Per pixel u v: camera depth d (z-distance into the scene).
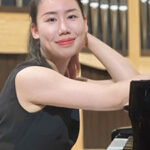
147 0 4.09
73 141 1.59
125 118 4.34
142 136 1.23
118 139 1.85
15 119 1.42
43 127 1.43
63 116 1.47
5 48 3.82
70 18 1.44
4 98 1.44
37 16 1.46
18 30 3.81
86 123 4.34
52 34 1.42
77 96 1.31
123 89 1.29
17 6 3.85
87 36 1.81
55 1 1.41
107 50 1.80
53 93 1.33
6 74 4.08
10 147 1.43
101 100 1.30
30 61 1.46
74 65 1.70
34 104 1.40
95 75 4.26
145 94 1.20
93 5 4.08
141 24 4.14
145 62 4.09
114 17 4.11
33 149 1.43
